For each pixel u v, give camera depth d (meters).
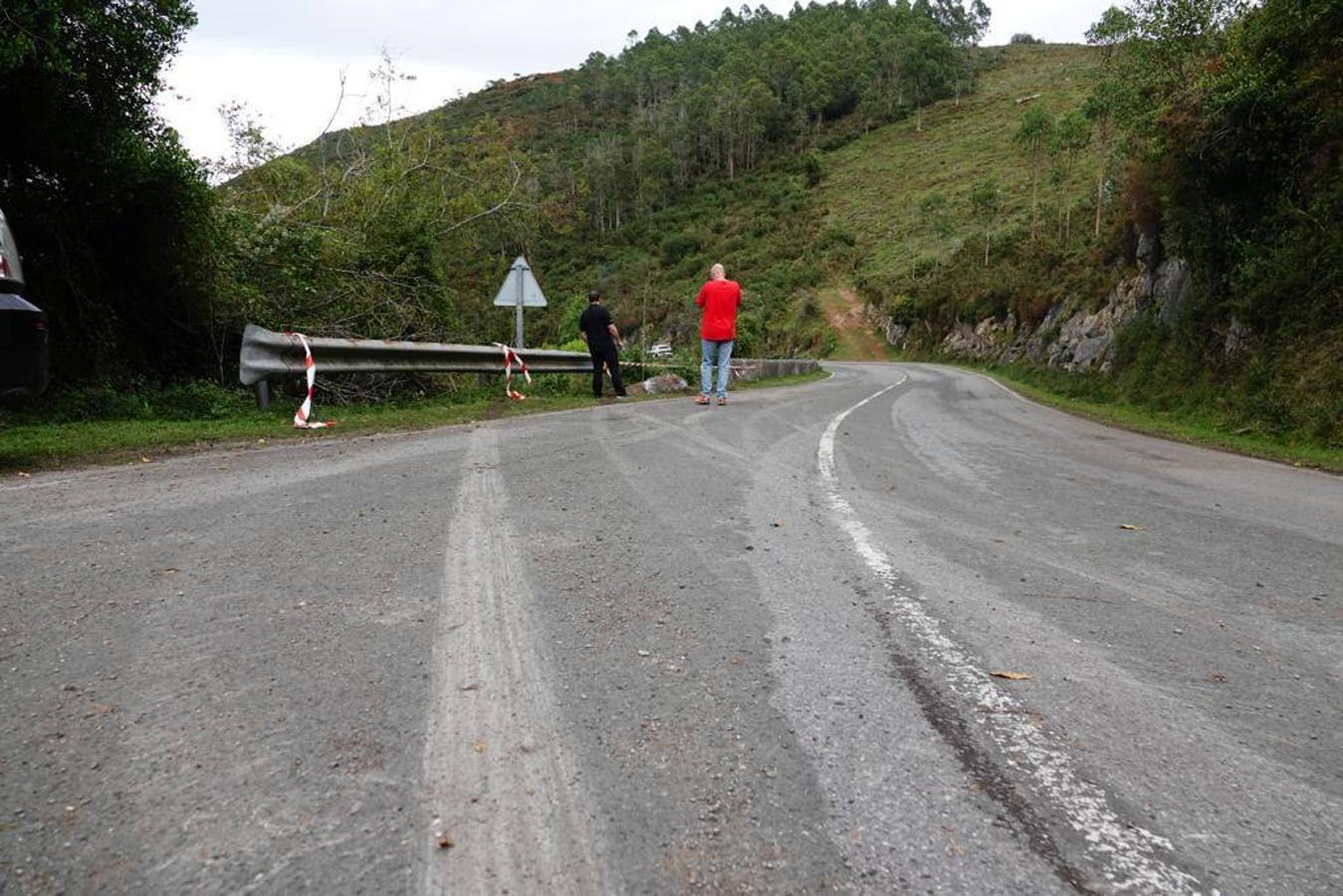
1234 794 1.81
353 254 13.81
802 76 140.88
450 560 3.45
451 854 1.51
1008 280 50.25
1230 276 15.94
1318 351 12.37
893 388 24.45
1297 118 14.45
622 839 1.57
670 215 112.94
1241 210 15.84
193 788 1.70
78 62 8.66
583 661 2.42
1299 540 4.61
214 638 2.51
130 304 10.41
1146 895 1.45
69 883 1.40
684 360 21.73
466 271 20.69
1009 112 115.31
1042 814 1.70
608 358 13.52
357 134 16.83
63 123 8.87
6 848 1.48
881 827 1.63
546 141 134.50
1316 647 2.80
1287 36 14.39
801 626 2.80
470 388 13.53
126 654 2.38
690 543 3.92
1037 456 8.44
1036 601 3.22
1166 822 1.69
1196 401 15.70
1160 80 18.31
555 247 107.56
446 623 2.70
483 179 18.72
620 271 98.25
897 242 85.25
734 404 13.05
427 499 4.73
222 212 11.83
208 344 11.38
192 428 7.76
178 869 1.44
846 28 163.75
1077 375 27.19
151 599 2.86
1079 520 4.97
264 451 6.57
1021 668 2.51
